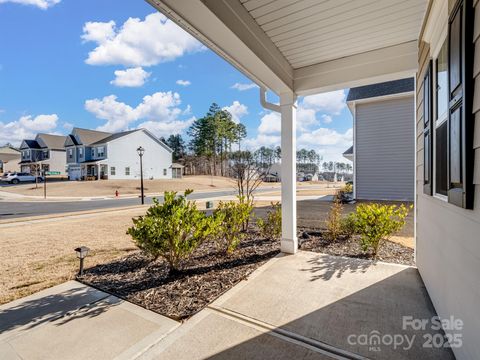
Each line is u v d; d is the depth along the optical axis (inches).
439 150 90.6
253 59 110.9
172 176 1320.1
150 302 97.7
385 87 393.4
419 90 123.1
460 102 61.0
